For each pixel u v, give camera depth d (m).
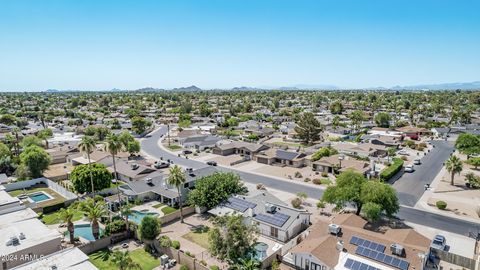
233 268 35.19
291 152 96.38
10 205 51.75
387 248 37.97
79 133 140.50
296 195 67.44
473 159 88.19
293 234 48.78
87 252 45.59
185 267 40.00
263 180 78.62
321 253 38.50
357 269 35.53
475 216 55.78
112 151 67.31
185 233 50.94
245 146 106.19
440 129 139.75
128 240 49.41
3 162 84.69
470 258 42.12
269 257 41.06
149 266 41.75
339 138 131.00
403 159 96.06
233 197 57.47
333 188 53.59
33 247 39.34
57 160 96.88
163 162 93.62
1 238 41.25
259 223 49.44
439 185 72.38
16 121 159.75
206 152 111.12
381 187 49.38
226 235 37.31
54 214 59.47
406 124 153.50
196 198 57.38
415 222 53.53
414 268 35.03
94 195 63.28
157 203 63.88
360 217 48.06
